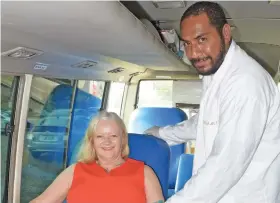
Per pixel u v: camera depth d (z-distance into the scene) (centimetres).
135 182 251
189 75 477
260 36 429
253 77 185
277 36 425
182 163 303
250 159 182
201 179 180
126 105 505
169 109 416
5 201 306
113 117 260
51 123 386
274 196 206
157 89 493
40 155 375
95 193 248
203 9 187
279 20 366
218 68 201
